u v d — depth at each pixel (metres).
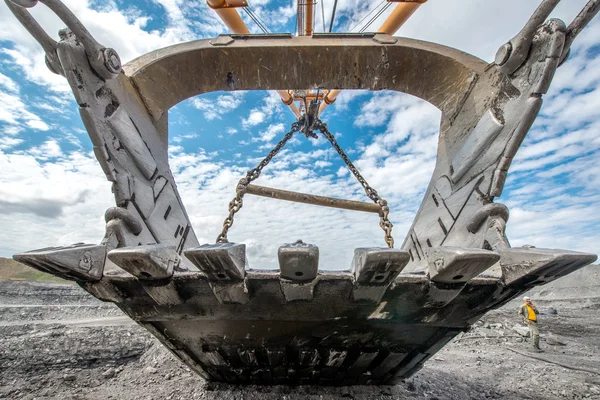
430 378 4.66
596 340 8.80
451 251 1.96
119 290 2.47
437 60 3.88
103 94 3.01
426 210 4.03
